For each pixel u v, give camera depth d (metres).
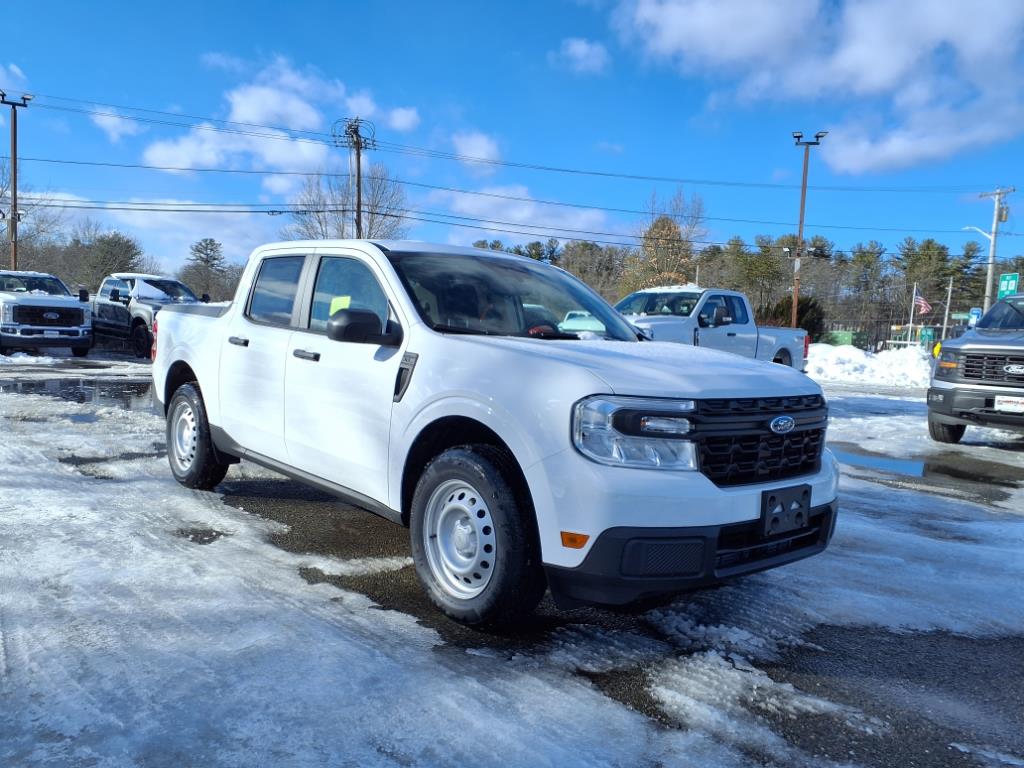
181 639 3.09
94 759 2.28
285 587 3.76
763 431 3.28
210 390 5.20
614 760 2.42
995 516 6.02
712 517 3.02
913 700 2.96
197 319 5.57
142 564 3.93
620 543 2.92
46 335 17.11
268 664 2.91
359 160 42.53
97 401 10.23
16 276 18.55
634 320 11.25
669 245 59.28
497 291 4.33
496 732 2.54
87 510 4.87
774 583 4.22
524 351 3.38
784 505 3.28
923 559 4.75
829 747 2.59
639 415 2.98
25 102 38.34
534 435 3.09
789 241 73.56
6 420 8.23
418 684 2.84
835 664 3.26
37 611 3.30
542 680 2.94
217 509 5.08
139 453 6.74
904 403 15.36
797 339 14.37
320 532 4.71
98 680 2.73
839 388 19.56
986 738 2.70
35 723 2.45
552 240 95.12
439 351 3.61
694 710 2.77
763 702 2.87
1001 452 9.33
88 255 69.75
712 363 3.57
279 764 2.30
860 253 87.75
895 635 3.60
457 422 3.49
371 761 2.34
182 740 2.40
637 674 3.05
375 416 3.85
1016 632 3.71
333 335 3.79
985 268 91.25
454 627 3.42
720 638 3.45
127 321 19.62
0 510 4.77
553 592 3.12
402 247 4.39
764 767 2.44
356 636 3.23
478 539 3.30
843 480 7.19
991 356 8.91
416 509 3.56
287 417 4.47
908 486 7.07
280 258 4.96
